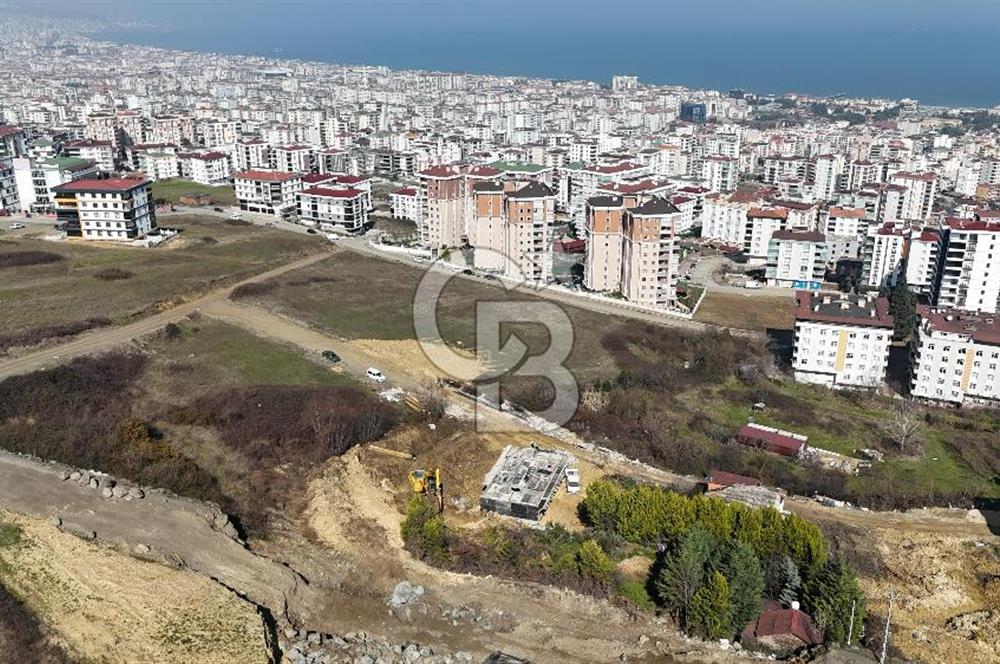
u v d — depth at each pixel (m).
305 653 93.56
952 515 131.38
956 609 107.75
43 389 143.62
